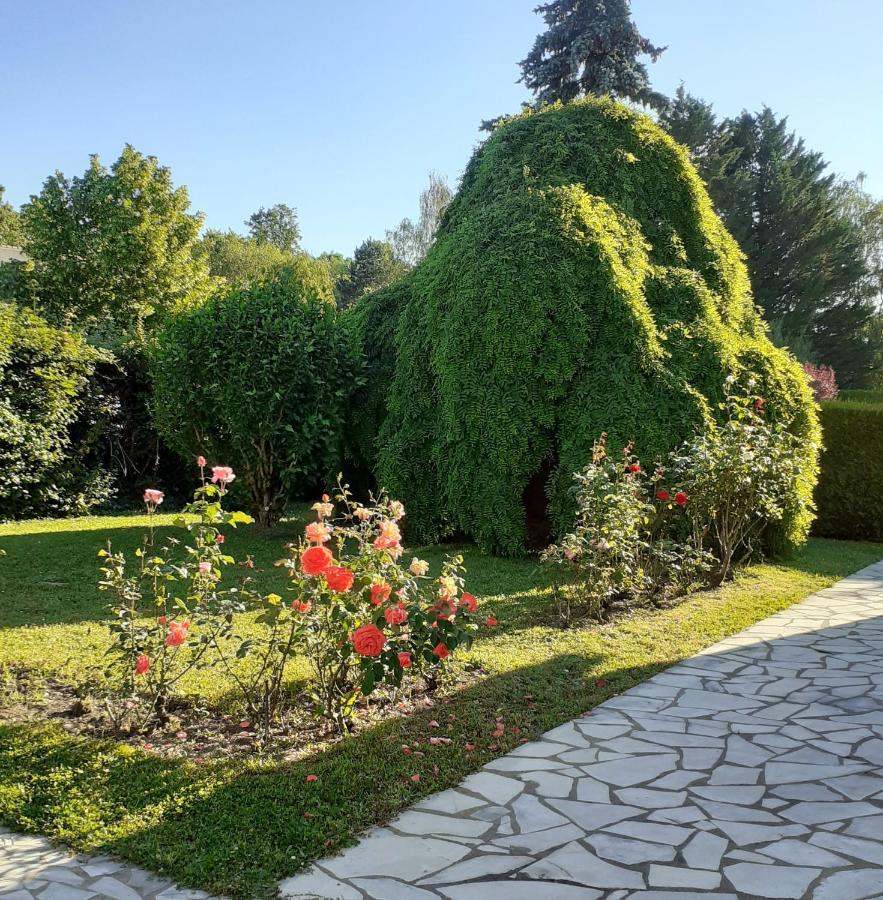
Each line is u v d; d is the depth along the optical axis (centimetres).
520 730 382
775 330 2723
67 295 2055
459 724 386
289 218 6694
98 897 240
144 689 409
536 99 2430
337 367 962
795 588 750
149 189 2158
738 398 806
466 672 464
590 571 595
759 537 872
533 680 453
